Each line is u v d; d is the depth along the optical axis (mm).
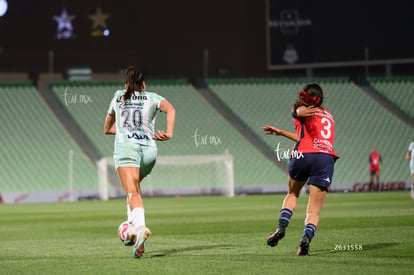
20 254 25391
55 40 119188
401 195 83250
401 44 109812
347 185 106125
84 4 119750
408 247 25500
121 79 123812
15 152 105750
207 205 69125
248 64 123062
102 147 109875
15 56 117500
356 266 20203
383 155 113625
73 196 98188
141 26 121688
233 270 19750
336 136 116562
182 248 26891
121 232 24656
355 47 111312
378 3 110250
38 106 116562
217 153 112438
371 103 123188
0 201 93750
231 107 122062
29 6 118500
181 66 123062
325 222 40062
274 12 114125
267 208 60844
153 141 24453
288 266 20422
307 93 24281
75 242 30609
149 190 103188
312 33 112938
